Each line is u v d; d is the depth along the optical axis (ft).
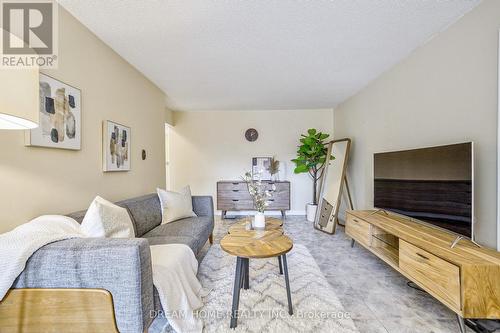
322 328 4.84
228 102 14.06
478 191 5.49
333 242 10.32
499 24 5.01
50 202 5.16
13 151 4.39
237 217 15.51
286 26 6.32
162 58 8.13
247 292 6.16
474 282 4.24
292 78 10.18
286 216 15.74
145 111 9.86
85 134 6.24
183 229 7.57
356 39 7.02
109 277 3.56
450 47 6.29
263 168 15.94
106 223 4.67
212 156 16.31
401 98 8.46
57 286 3.57
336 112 15.37
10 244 3.52
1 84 3.02
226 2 5.34
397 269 6.20
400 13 5.80
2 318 3.57
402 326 4.91
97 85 6.75
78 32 5.97
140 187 9.40
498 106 4.99
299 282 6.70
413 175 6.97
